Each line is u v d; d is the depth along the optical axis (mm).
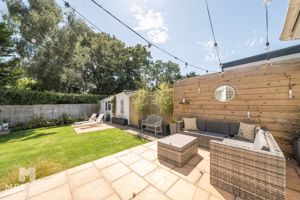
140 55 19500
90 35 16797
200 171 2678
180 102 5523
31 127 8984
